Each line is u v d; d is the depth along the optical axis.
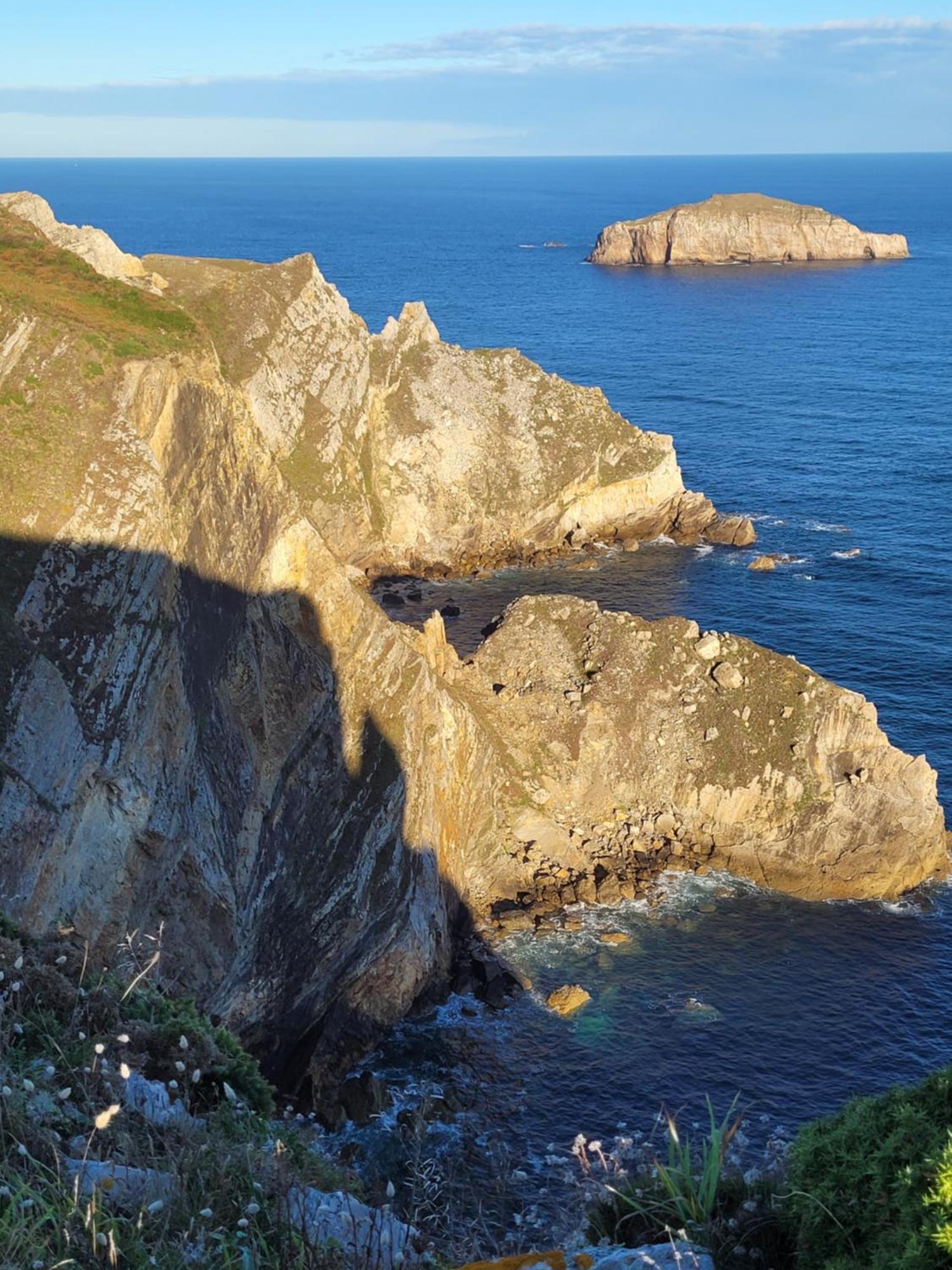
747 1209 10.85
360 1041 40.28
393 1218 12.30
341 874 40.28
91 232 78.62
